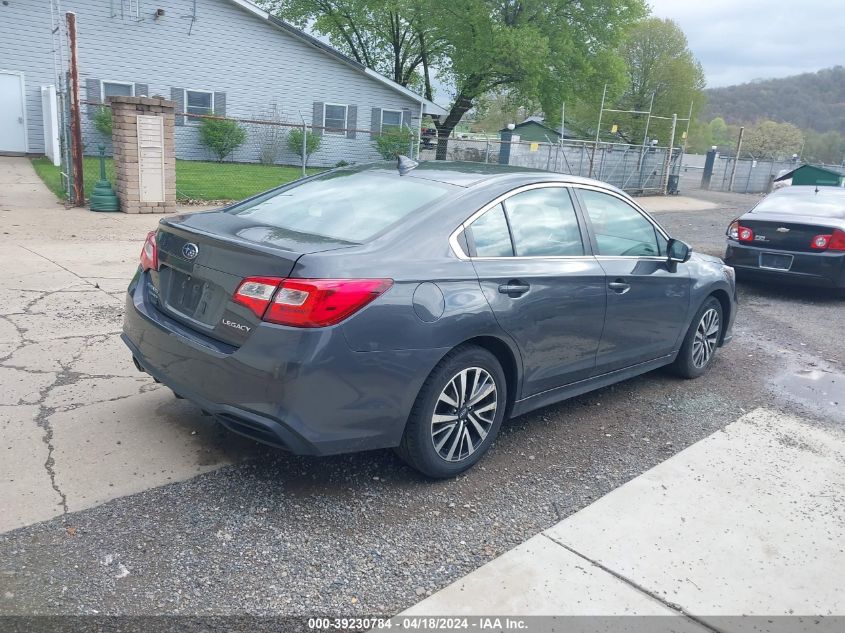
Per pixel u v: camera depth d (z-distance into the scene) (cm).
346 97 2597
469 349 353
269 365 299
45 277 713
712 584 295
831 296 975
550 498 358
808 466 414
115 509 314
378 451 395
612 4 2586
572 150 2458
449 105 3114
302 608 263
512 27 2555
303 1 3055
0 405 405
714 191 3478
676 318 510
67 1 2053
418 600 273
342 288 302
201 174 1889
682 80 4684
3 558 275
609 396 517
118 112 1157
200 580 273
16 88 2052
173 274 358
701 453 424
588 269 420
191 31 2262
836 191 1016
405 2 2597
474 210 370
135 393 438
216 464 362
